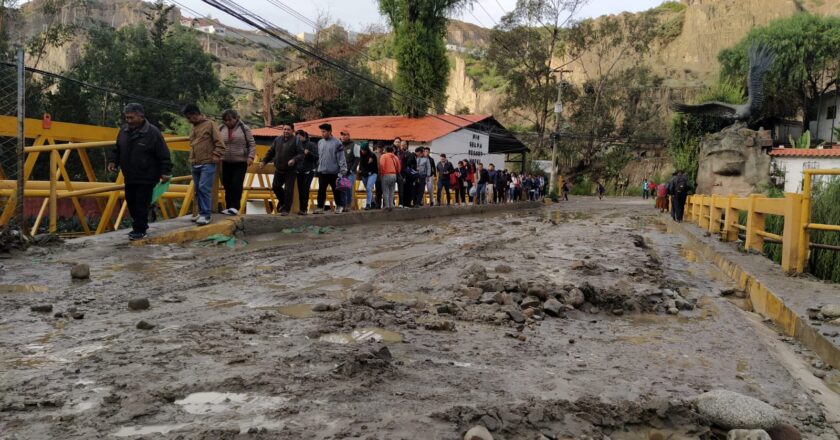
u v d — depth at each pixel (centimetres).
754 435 291
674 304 641
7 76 1185
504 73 6234
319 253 866
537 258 923
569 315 579
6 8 4456
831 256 796
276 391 312
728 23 11056
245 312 501
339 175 1327
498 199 3109
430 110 3900
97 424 266
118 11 14562
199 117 941
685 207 2267
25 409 282
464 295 616
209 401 297
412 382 341
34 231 1012
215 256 784
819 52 4812
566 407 314
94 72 4641
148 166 805
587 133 6144
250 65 11138
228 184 1033
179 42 5369
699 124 3606
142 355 368
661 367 416
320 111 4816
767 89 4866
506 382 352
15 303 498
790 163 3388
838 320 520
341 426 269
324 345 405
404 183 1739
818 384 411
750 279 755
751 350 473
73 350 378
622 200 4959
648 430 308
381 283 670
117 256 739
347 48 5191
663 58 11369
